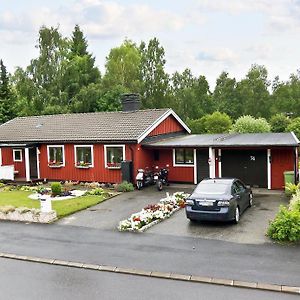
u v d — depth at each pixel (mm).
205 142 22469
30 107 50594
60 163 25391
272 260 10070
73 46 60188
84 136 24531
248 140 21938
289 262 9891
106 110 49406
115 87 51562
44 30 54375
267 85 82688
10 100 48719
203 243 11734
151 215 14398
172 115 27297
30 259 11031
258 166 21453
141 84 57750
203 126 49344
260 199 18172
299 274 9125
